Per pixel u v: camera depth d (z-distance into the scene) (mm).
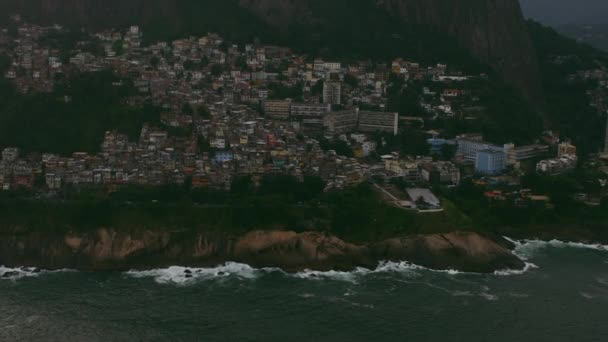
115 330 188125
